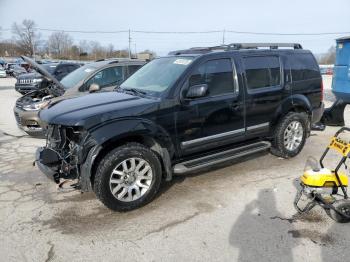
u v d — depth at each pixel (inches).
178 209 152.9
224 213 148.6
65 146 153.7
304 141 223.6
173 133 161.5
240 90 184.9
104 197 144.0
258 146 197.0
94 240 129.3
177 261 116.3
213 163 172.1
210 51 185.3
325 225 137.3
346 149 135.4
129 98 162.7
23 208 155.4
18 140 274.1
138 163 151.5
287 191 170.1
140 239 129.6
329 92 679.7
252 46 204.7
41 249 123.8
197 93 157.5
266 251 120.9
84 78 274.4
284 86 207.6
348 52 316.5
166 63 187.5
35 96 287.0
